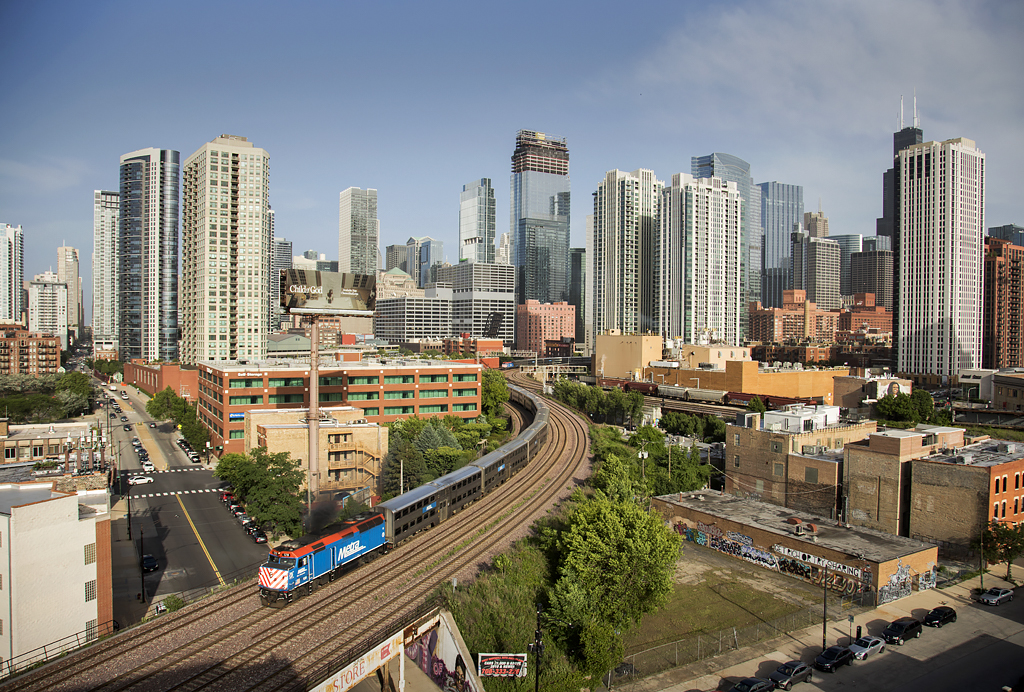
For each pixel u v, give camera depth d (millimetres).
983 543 70375
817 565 68812
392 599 52688
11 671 44031
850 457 85625
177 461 132500
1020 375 181375
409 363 144375
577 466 112312
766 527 75375
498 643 48375
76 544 50875
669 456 104750
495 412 172250
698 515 82375
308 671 40844
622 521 59438
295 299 91000
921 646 55344
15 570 47219
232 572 72375
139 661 42219
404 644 46188
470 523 78312
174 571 72688
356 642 44688
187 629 46938
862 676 50312
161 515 94625
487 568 62250
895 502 81125
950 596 66188
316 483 86750
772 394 199250
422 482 95375
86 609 51562
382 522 65312
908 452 81750
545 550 64250
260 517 80750
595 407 183000
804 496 90812
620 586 54969
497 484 99312
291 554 51500
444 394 140375
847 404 175750
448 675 47688
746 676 50312
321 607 51031
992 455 83188
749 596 65625
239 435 122812
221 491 108000
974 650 54688
